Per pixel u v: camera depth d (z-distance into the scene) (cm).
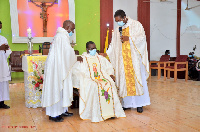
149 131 262
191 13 1073
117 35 369
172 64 898
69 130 269
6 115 340
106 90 317
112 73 357
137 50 347
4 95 384
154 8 983
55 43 296
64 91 297
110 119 313
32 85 385
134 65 351
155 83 695
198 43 1098
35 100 387
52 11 784
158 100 439
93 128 276
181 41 1062
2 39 387
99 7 861
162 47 1014
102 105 310
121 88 353
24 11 749
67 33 306
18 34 740
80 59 325
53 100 289
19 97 480
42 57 390
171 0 1017
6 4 731
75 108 384
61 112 306
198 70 754
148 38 968
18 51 741
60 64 293
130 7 922
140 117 322
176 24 1039
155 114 338
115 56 369
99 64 349
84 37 845
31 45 406
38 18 769
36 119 318
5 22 735
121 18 345
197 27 1092
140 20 941
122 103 362
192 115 331
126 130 267
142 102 356
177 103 412
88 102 315
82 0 832
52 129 273
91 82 320
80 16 833
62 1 794
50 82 290
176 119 311
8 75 386
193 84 670
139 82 347
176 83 695
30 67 382
